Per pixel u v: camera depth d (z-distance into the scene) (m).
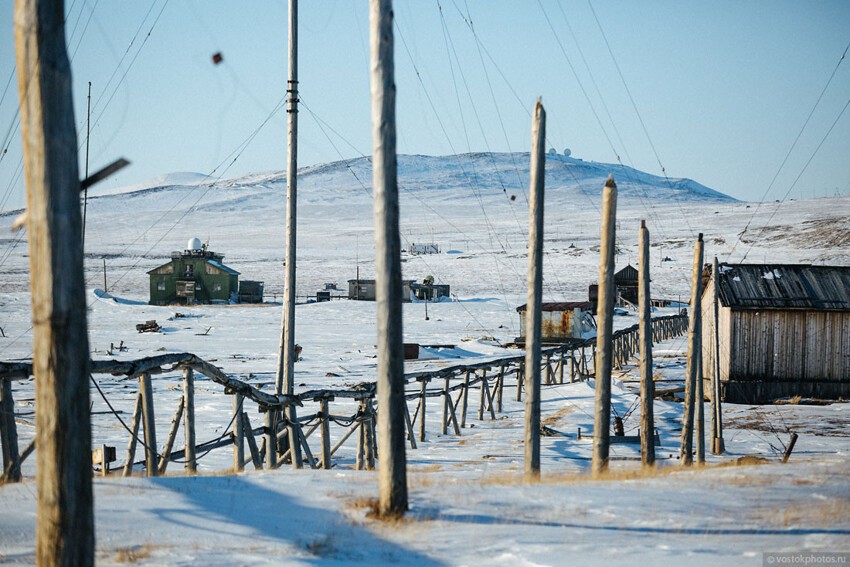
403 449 20.66
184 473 33.41
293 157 42.50
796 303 75.88
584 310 143.12
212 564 15.83
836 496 21.72
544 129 30.25
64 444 12.74
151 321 158.00
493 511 20.20
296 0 42.19
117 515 19.81
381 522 19.39
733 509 19.94
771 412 67.94
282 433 43.69
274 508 21.08
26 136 12.68
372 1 20.86
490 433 59.28
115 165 13.09
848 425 60.72
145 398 29.73
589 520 18.94
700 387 43.81
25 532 18.09
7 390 26.52
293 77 42.16
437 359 117.62
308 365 106.44
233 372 96.31
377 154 20.95
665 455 48.53
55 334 12.67
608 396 32.16
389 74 20.91
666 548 15.91
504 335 154.62
